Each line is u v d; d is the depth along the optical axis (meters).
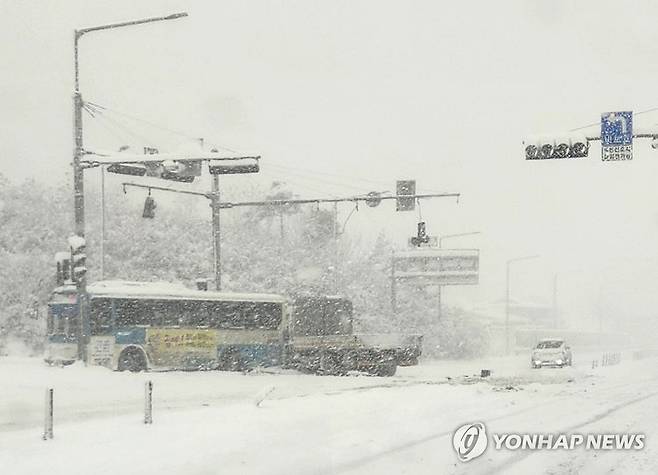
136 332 32.09
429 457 11.74
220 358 34.00
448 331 61.91
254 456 11.66
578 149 23.98
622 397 21.59
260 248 58.62
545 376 35.16
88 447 12.66
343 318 36.72
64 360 30.97
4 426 16.44
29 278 47.94
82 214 30.47
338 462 11.26
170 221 57.59
